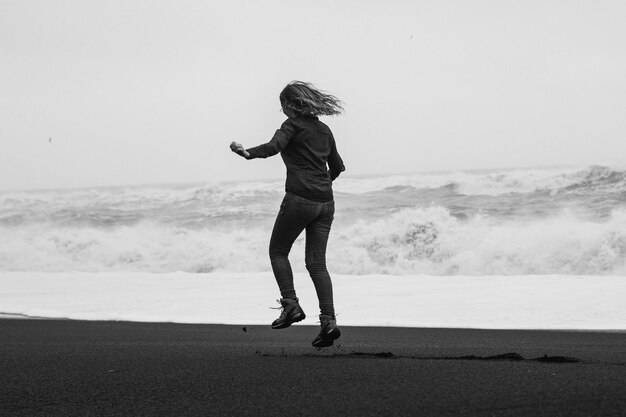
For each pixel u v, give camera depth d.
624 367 3.64
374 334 6.71
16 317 9.33
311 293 11.62
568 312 8.62
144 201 23.48
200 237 20.33
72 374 3.84
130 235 21.19
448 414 2.59
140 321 8.66
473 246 17.00
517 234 16.52
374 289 11.87
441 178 20.80
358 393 3.01
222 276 14.77
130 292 12.41
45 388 3.42
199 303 10.71
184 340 6.13
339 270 17.47
